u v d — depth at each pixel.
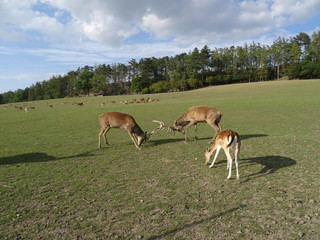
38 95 132.25
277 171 6.46
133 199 5.15
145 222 4.20
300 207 4.50
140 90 102.50
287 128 13.34
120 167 7.51
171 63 114.06
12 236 3.91
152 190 5.60
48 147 10.85
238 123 16.45
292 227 3.88
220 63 102.25
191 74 97.25
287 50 87.38
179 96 56.09
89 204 4.98
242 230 3.85
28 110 38.31
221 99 38.25
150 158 8.43
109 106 38.31
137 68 117.31
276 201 4.78
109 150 9.90
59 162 8.30
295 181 5.72
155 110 28.05
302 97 30.72
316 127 13.16
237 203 4.77
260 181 5.84
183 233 3.83
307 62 80.25
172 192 5.43
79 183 6.20
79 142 11.90
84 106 42.16
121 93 106.44
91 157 8.86
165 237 3.74
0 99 152.25
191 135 13.16
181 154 8.82
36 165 7.98
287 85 54.81
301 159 7.39
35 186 6.05
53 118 24.48
